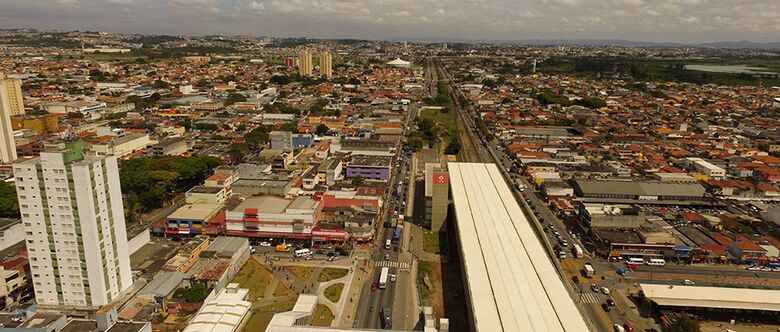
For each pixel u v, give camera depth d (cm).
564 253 17562
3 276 13588
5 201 18988
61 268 13212
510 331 10925
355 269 16512
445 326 12331
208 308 12488
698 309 14062
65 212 12756
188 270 15200
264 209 18500
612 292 15212
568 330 11012
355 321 13512
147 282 14425
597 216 18825
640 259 17012
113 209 13562
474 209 18275
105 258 13325
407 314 13925
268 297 14612
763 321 13750
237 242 16925
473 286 12850
